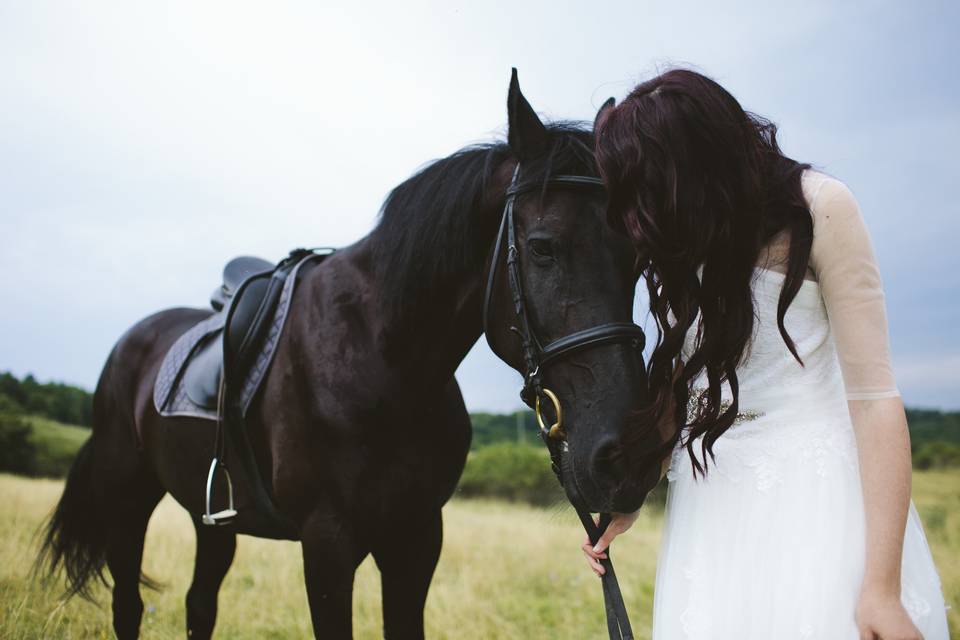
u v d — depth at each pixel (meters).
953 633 3.77
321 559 1.97
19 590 3.66
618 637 1.33
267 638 3.48
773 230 1.17
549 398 1.58
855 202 1.11
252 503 2.31
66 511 3.15
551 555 5.96
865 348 1.05
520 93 1.71
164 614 3.68
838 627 1.08
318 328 2.09
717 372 1.18
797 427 1.19
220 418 2.28
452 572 5.05
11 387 21.44
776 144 1.28
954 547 6.68
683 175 1.17
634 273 1.52
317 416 2.01
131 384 3.00
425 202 1.96
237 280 2.72
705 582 1.22
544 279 1.57
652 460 1.33
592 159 1.62
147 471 2.99
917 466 20.58
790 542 1.15
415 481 2.01
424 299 1.93
